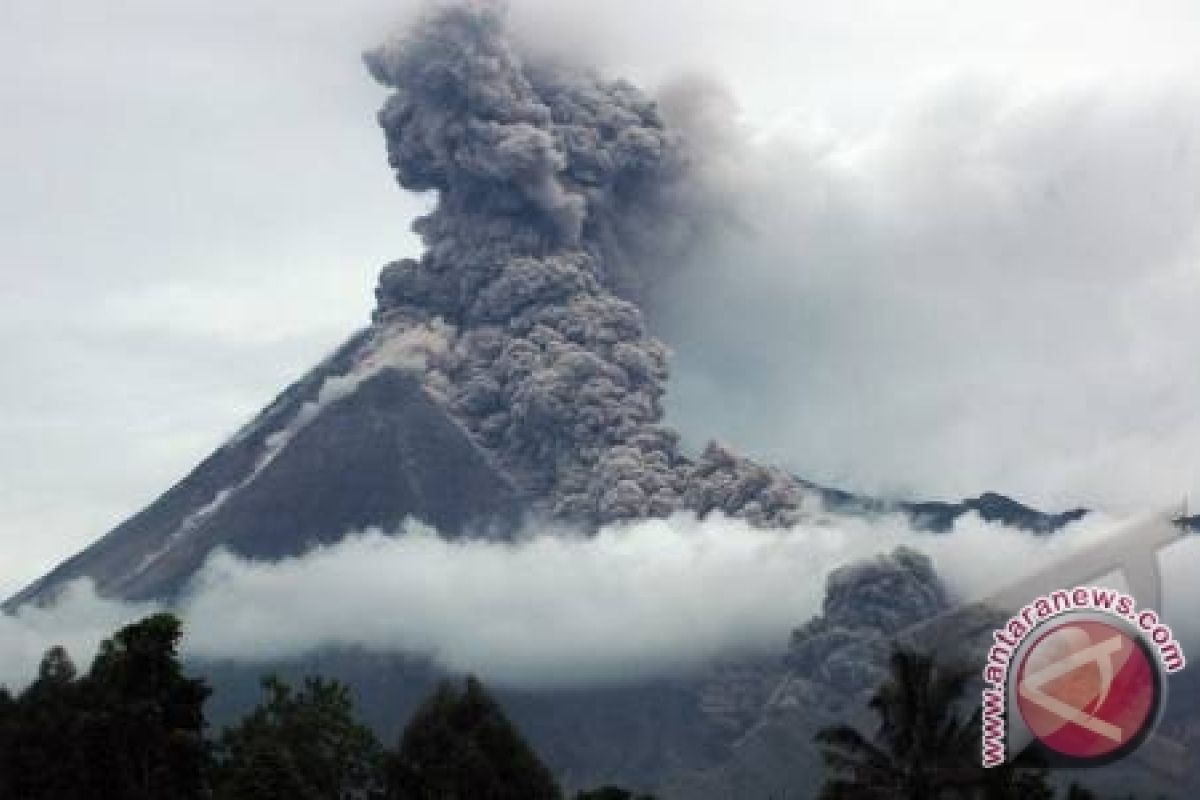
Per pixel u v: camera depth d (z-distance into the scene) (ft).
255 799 527.81
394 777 565.94
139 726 541.75
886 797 420.77
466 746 567.18
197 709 574.97
